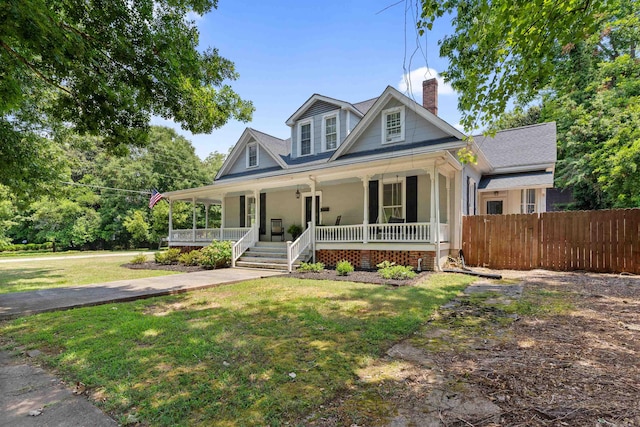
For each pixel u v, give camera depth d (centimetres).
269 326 447
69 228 2742
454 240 1132
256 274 1007
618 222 915
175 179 3194
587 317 470
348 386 276
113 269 1238
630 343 364
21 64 467
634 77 1594
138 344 381
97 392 273
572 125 1862
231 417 232
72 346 379
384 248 1064
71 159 1167
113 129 620
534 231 1025
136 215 2692
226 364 321
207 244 1563
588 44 1731
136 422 229
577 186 1966
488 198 1495
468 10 491
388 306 549
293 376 293
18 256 2119
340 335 404
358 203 1341
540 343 370
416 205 1195
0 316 503
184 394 264
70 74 514
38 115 895
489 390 265
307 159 1560
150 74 573
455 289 697
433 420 225
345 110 1478
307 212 1506
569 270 973
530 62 434
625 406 237
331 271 1029
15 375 309
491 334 406
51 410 246
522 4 371
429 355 341
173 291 714
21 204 1033
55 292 714
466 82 553
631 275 867
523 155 1402
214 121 740
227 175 1895
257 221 1420
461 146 1120
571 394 256
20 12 336
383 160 1006
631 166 1329
